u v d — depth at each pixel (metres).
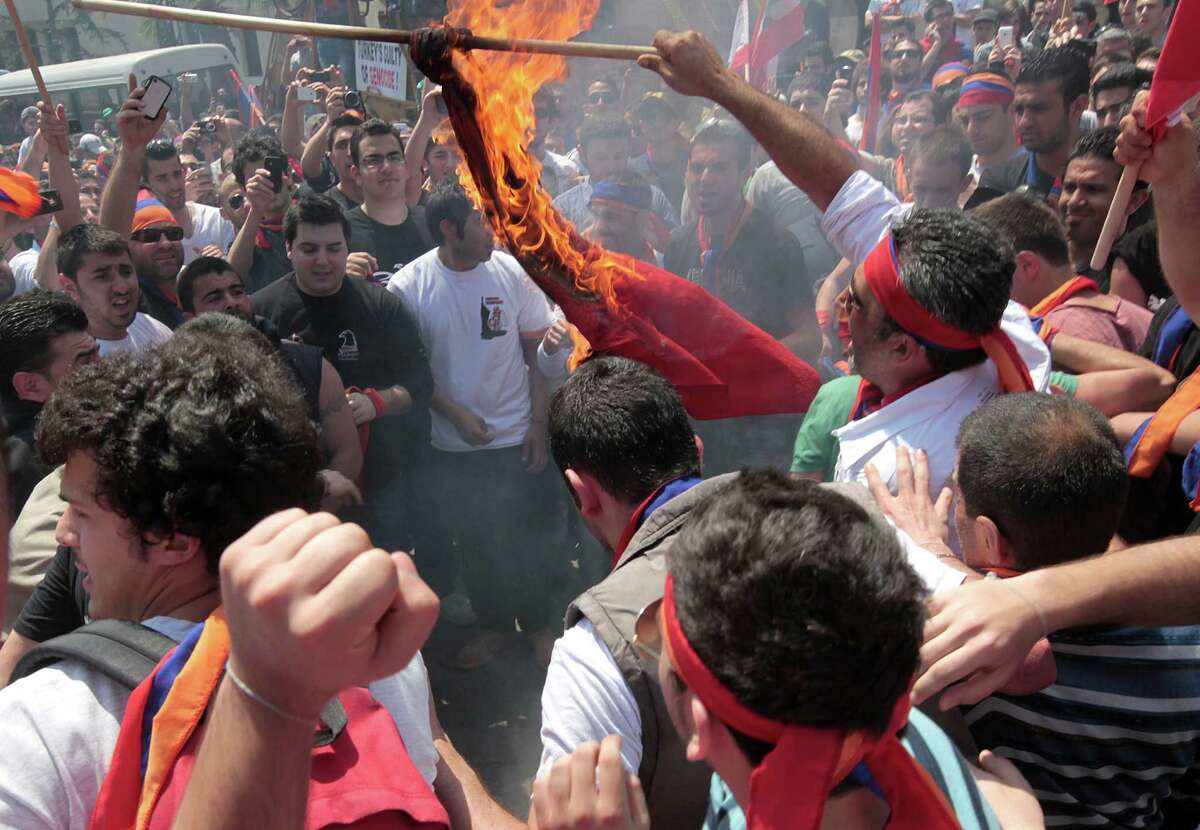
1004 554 1.46
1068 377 2.37
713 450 3.62
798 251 4.27
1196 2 1.77
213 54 17.31
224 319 2.31
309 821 0.96
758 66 6.18
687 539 0.89
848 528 0.85
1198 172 1.90
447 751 1.57
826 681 0.79
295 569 0.67
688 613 0.85
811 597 0.80
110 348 3.58
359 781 1.01
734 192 4.24
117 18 24.67
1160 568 1.27
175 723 0.94
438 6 6.56
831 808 0.92
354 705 1.09
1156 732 1.30
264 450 1.11
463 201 3.75
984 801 1.07
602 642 1.38
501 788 3.27
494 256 3.96
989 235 1.75
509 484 4.03
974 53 9.02
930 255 1.73
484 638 4.03
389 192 4.69
